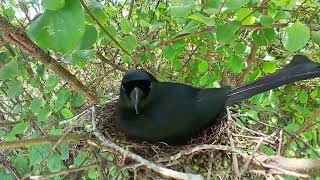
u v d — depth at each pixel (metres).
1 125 0.46
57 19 0.25
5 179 0.41
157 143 0.37
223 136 0.37
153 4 0.54
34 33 0.25
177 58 0.52
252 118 0.42
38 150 0.38
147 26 0.46
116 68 0.49
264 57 0.49
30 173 0.39
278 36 0.46
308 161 0.33
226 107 0.39
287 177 0.37
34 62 0.44
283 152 0.44
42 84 0.44
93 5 0.35
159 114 0.35
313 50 0.49
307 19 0.48
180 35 0.43
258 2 0.41
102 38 0.40
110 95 0.51
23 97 0.47
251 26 0.41
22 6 0.44
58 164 0.38
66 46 0.25
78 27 0.25
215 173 0.36
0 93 0.52
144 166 0.34
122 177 0.37
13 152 0.46
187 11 0.34
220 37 0.38
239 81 0.52
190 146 0.36
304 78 0.38
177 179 0.34
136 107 0.34
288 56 0.51
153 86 0.35
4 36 0.37
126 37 0.39
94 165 0.36
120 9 0.51
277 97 0.54
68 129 0.37
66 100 0.42
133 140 0.37
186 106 0.36
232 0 0.34
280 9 0.41
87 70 0.54
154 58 0.50
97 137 0.36
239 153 0.34
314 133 0.52
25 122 0.41
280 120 0.53
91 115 0.39
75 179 0.43
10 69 0.39
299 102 0.56
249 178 0.36
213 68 0.52
